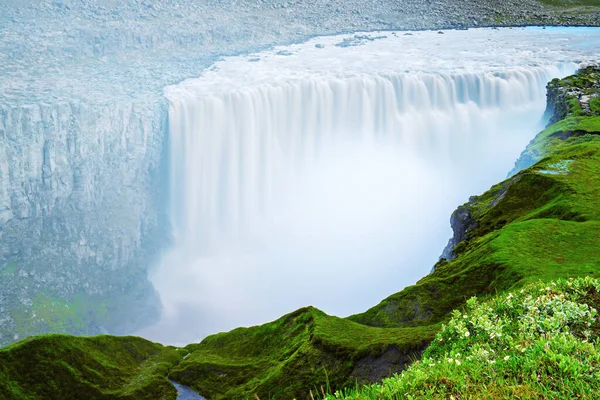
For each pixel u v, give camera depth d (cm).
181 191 10200
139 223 9681
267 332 4616
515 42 14800
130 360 4831
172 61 12594
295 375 3562
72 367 4331
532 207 5219
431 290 4109
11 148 8406
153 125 9694
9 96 9150
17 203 8519
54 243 8756
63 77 10775
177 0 16150
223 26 14938
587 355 1692
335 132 11181
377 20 17138
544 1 19262
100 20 13850
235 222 10581
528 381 1598
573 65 12100
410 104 11369
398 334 3525
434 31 16512
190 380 4447
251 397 3634
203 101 10069
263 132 10669
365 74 11500
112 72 11438
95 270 8988
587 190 5012
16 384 4078
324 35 15712
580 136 7100
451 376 1680
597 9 18425
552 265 3784
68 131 8856
